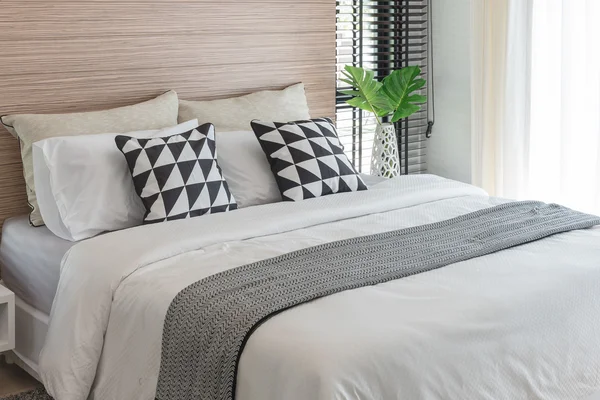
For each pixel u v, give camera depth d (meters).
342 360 1.88
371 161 4.44
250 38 3.90
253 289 2.24
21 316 2.99
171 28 3.61
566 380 2.20
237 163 3.33
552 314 2.24
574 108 4.08
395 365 1.93
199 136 3.15
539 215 3.05
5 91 3.17
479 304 2.18
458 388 2.01
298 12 4.07
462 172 4.75
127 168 3.03
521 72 4.23
